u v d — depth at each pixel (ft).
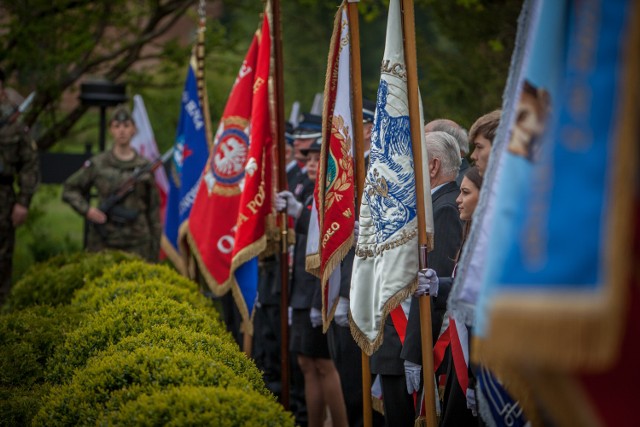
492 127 23.22
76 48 67.62
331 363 37.47
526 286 9.60
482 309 10.96
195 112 48.62
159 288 36.09
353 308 26.25
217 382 22.12
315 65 76.23
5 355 29.91
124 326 29.53
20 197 56.29
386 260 24.80
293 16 75.36
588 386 10.51
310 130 44.01
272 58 37.32
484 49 56.39
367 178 25.72
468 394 23.11
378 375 30.45
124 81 73.77
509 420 18.25
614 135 9.55
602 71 9.80
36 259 72.38
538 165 10.19
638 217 10.24
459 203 24.17
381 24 78.28
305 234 38.01
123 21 71.15
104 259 44.27
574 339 9.27
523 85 11.85
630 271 10.12
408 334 26.08
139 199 55.16
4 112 55.83
